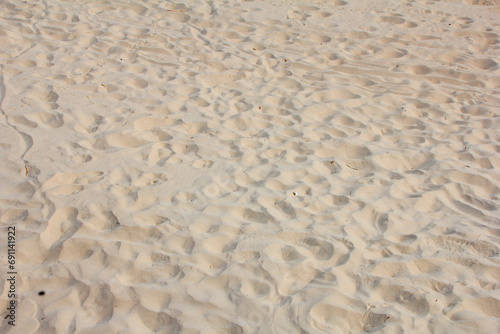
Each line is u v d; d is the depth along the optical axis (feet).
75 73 17.49
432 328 8.91
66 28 20.70
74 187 12.28
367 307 9.36
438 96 16.85
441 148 14.17
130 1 23.52
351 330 8.97
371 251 10.64
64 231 11.00
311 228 11.28
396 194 12.39
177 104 16.15
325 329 8.96
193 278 9.96
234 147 14.25
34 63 17.90
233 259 10.41
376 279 9.94
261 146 14.33
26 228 10.98
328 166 13.53
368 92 17.10
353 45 20.18
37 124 14.58
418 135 14.83
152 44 19.93
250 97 16.71
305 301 9.47
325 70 18.45
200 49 19.72
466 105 16.37
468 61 18.88
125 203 11.89
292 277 10.01
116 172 12.94
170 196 12.21
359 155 13.96
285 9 23.29
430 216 11.65
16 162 12.97
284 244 10.82
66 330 8.93
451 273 10.03
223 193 12.41
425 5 23.82
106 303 9.45
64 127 14.58
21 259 10.25
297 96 16.83
